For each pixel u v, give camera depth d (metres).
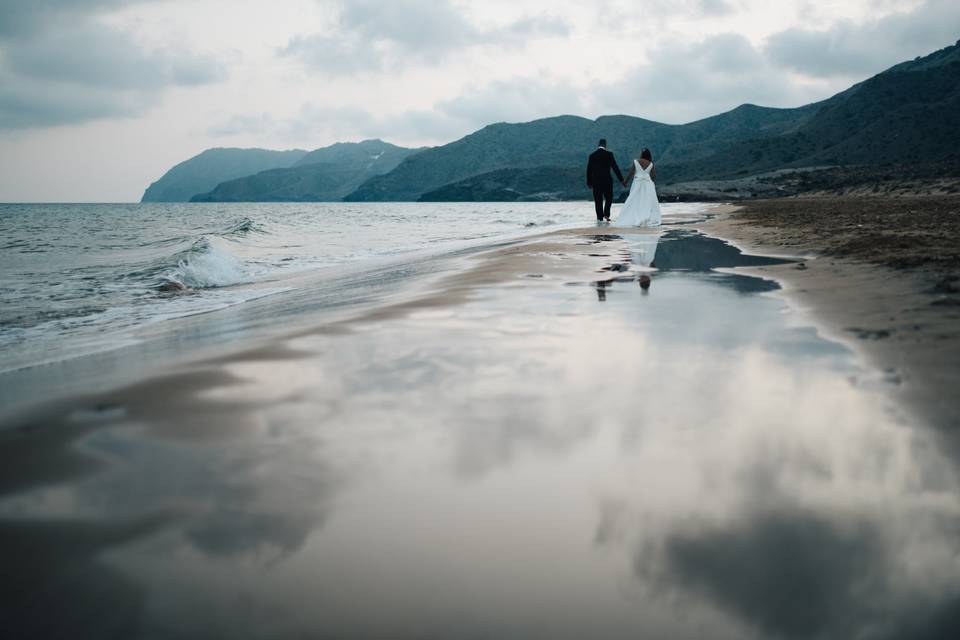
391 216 41.66
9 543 1.46
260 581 1.28
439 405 2.29
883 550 1.25
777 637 1.04
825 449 1.74
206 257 9.90
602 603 1.16
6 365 4.00
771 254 6.97
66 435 2.17
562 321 3.69
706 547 1.31
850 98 136.25
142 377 2.94
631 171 14.38
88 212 69.31
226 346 3.66
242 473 1.79
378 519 1.50
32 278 10.30
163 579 1.30
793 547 1.29
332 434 2.05
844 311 3.53
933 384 2.19
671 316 3.72
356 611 1.17
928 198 21.75
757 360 2.66
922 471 1.57
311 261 11.66
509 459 1.80
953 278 4.27
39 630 1.15
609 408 2.17
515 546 1.36
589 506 1.51
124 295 7.87
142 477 1.79
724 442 1.83
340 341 3.42
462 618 1.14
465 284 5.52
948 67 133.75
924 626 1.04
